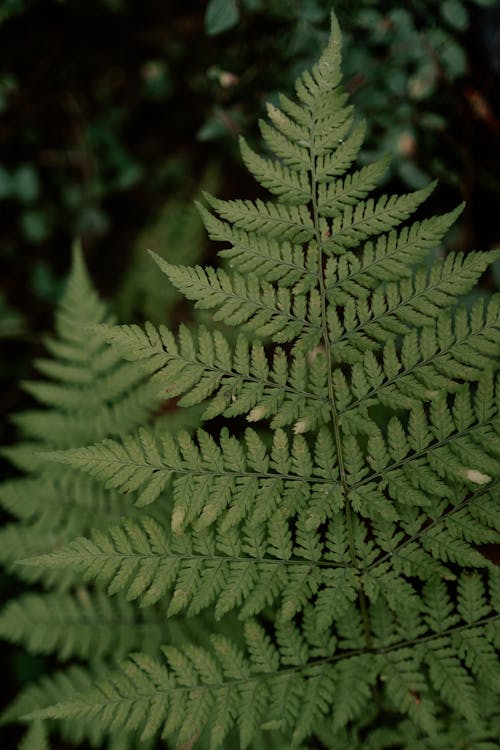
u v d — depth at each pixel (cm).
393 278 77
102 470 77
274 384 78
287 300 78
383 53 99
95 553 77
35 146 140
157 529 77
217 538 78
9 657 107
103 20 122
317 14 99
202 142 132
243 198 121
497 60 101
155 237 122
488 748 77
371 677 77
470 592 78
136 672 77
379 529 78
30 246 146
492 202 102
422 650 77
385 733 78
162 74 128
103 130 137
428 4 98
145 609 92
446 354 77
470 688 76
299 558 89
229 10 99
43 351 136
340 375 78
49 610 93
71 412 97
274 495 78
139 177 138
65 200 145
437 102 100
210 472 78
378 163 77
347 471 78
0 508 114
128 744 88
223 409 78
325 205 77
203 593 77
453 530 77
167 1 120
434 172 101
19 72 128
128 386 97
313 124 77
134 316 118
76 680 92
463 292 77
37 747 82
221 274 78
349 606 79
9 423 129
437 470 77
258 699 77
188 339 78
